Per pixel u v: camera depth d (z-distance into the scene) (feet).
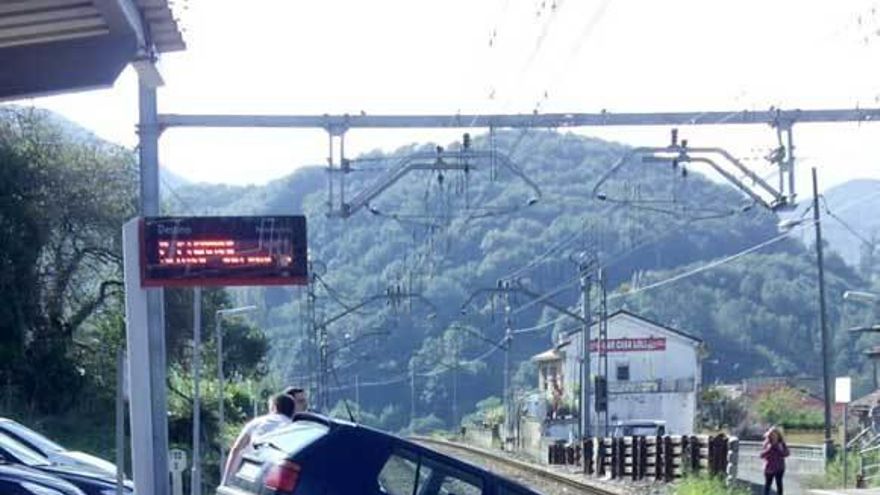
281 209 195.52
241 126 57.47
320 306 196.85
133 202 138.00
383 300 186.60
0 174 125.70
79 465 56.54
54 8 25.86
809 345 240.53
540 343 289.53
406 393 271.69
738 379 244.22
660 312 256.52
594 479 147.43
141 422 42.52
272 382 192.34
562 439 214.48
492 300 183.62
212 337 168.76
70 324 133.90
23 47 27.73
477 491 31.55
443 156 62.44
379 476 30.68
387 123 59.52
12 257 124.67
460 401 280.31
